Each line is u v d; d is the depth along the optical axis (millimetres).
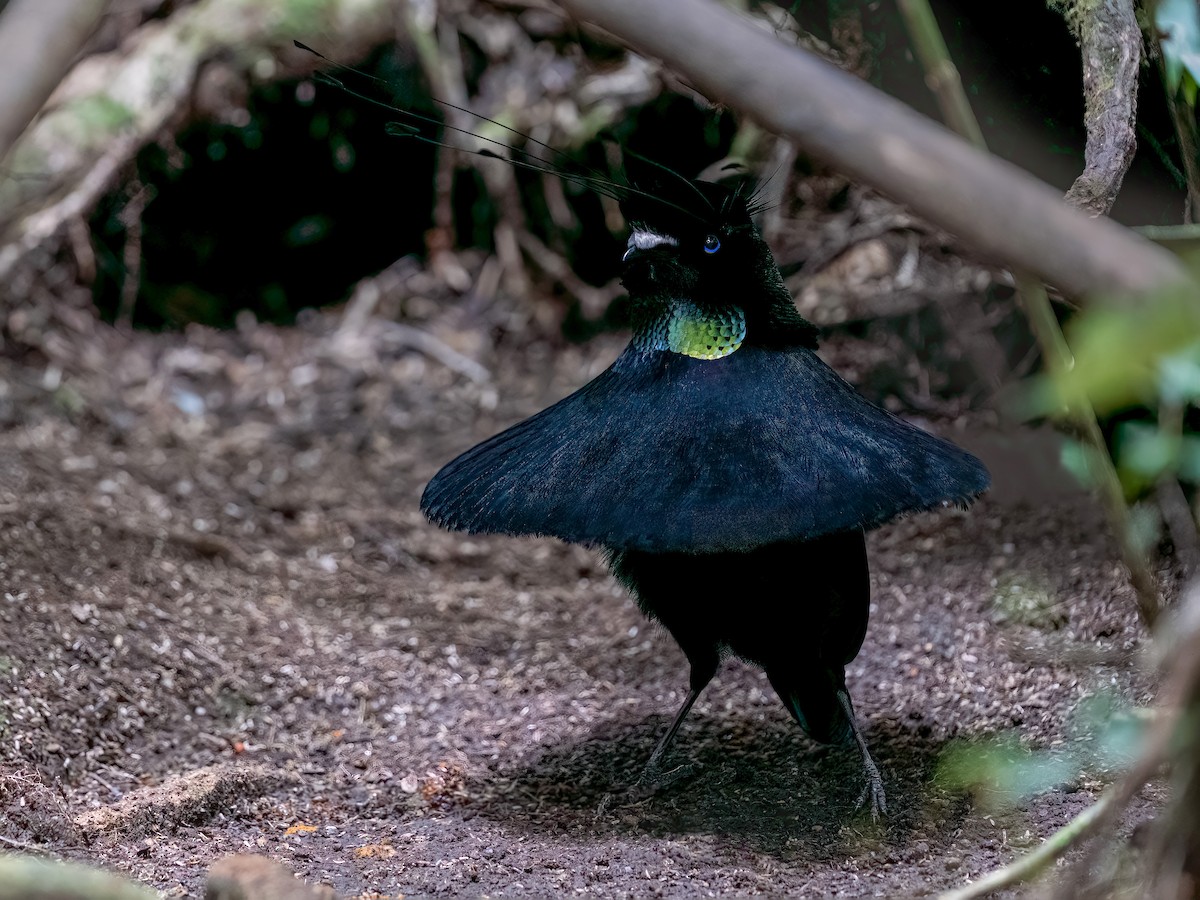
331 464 9688
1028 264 1760
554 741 6059
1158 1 4082
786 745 5828
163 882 4371
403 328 11320
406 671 6723
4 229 10125
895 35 7000
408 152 11492
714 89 1835
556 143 10930
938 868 4602
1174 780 2584
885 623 6633
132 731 5895
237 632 6789
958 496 4297
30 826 4754
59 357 10062
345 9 10812
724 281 4855
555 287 11461
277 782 5629
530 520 4535
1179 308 1732
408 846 4969
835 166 1829
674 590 4906
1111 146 4707
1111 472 3264
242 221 11508
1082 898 3076
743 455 4516
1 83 1821
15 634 6070
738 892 4387
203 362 10781
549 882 4500
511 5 11031
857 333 8891
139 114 10555
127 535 7500
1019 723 5570
